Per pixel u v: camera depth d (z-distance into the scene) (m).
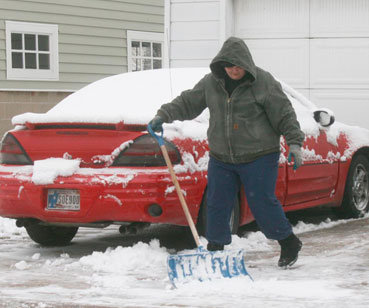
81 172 6.73
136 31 19.81
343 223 8.89
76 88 18.62
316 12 11.69
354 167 9.09
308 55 11.75
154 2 20.22
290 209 8.04
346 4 11.56
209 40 12.01
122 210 6.60
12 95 17.34
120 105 7.45
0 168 7.14
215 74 6.04
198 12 12.05
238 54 5.89
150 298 5.30
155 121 6.16
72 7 18.39
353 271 6.13
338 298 5.18
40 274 6.27
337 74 11.64
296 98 8.70
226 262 5.88
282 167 7.71
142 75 7.99
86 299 5.29
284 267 6.30
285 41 11.84
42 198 6.82
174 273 5.68
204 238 7.02
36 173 6.81
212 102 6.16
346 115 11.66
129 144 6.67
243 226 8.59
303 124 8.30
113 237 8.28
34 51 17.83
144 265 6.52
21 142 7.08
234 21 12.09
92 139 6.78
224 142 6.13
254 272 6.18
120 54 19.47
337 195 8.88
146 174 6.58
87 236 8.38
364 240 7.62
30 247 7.69
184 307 4.98
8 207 7.05
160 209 6.59
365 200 9.36
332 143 8.72
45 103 17.94
